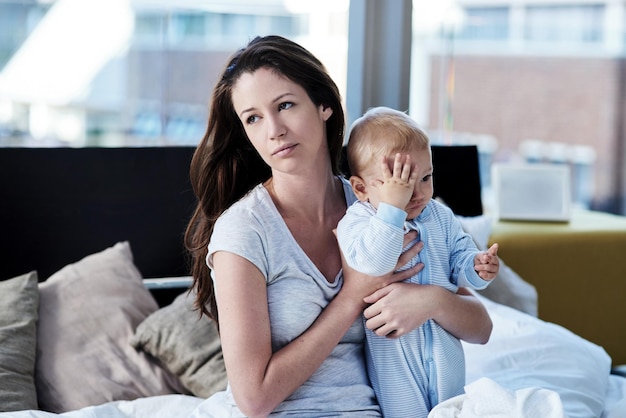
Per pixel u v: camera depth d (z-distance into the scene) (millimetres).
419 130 2078
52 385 2881
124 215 3619
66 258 3535
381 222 1931
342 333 1986
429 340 2074
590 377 2873
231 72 2029
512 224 4328
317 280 2018
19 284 3020
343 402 2025
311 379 2020
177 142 4902
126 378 2928
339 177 2223
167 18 4812
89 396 2863
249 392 1894
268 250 1992
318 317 2004
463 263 2111
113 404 2672
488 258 2068
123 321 3078
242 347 1912
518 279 3705
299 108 1994
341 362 2059
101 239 3588
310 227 2084
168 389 2957
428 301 2025
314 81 2020
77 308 3064
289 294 1996
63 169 3525
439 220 2160
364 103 4277
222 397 2166
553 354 2914
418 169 2047
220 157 2146
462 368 2137
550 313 4152
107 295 3137
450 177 4137
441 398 2074
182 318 3020
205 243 2160
